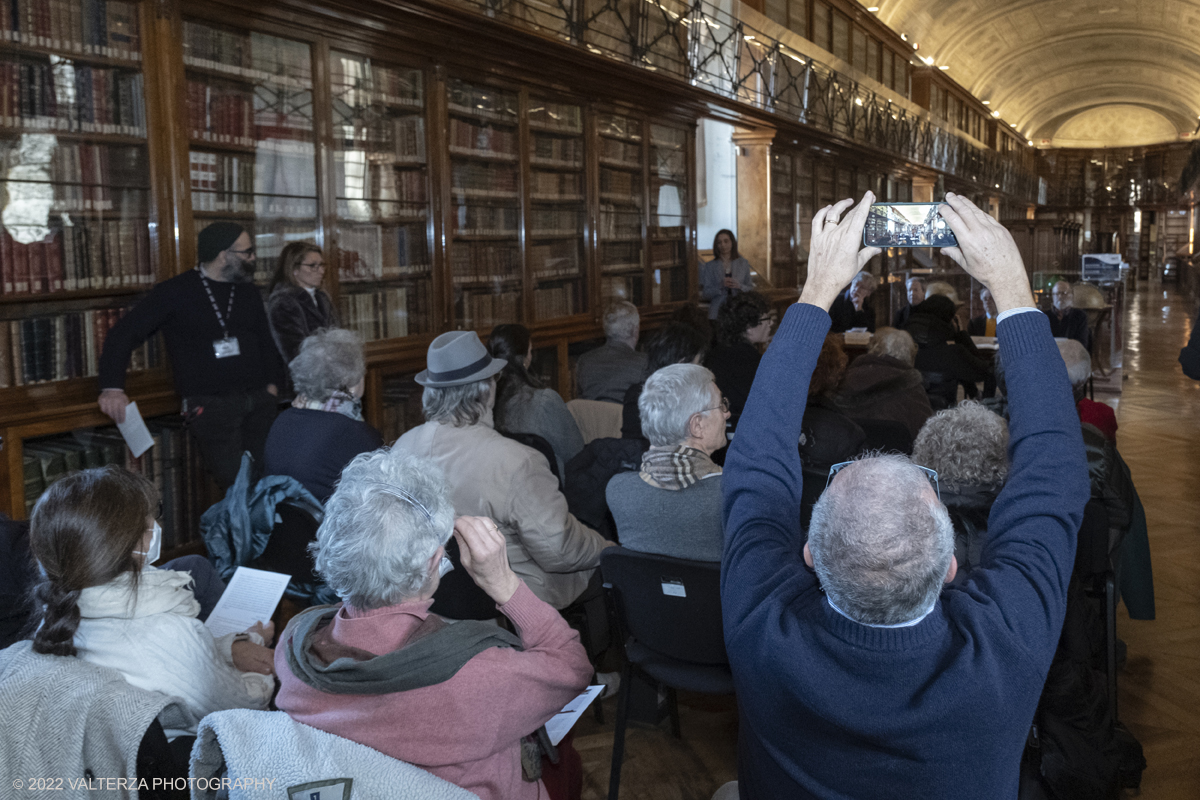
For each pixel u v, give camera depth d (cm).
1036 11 2066
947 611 113
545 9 629
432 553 141
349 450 281
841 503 109
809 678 109
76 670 150
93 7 369
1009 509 122
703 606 229
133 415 370
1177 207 3403
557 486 269
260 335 414
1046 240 2541
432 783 129
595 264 740
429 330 566
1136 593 309
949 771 107
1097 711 200
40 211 356
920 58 1948
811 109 1190
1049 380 124
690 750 288
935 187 1914
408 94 541
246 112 437
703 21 878
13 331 351
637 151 803
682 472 229
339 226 492
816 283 134
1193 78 2636
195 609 176
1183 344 1403
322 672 131
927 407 423
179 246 403
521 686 140
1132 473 615
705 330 540
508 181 638
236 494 269
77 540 155
